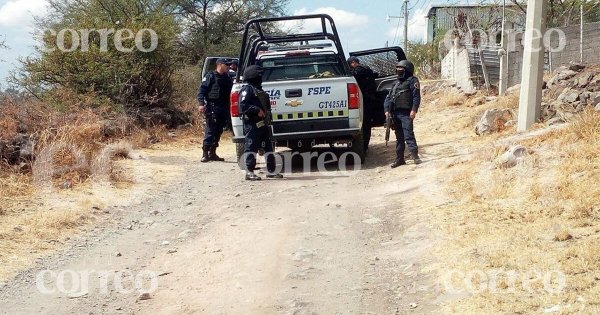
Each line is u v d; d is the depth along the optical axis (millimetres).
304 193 9312
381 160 11586
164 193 9969
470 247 5984
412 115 10258
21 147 10406
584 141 7992
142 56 16531
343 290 5590
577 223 5973
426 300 5172
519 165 7961
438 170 9352
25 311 5453
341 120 10836
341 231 7246
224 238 7324
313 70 11469
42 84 16000
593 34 17828
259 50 12258
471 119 14117
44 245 7180
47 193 9352
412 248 6359
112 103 15586
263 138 10688
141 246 7258
